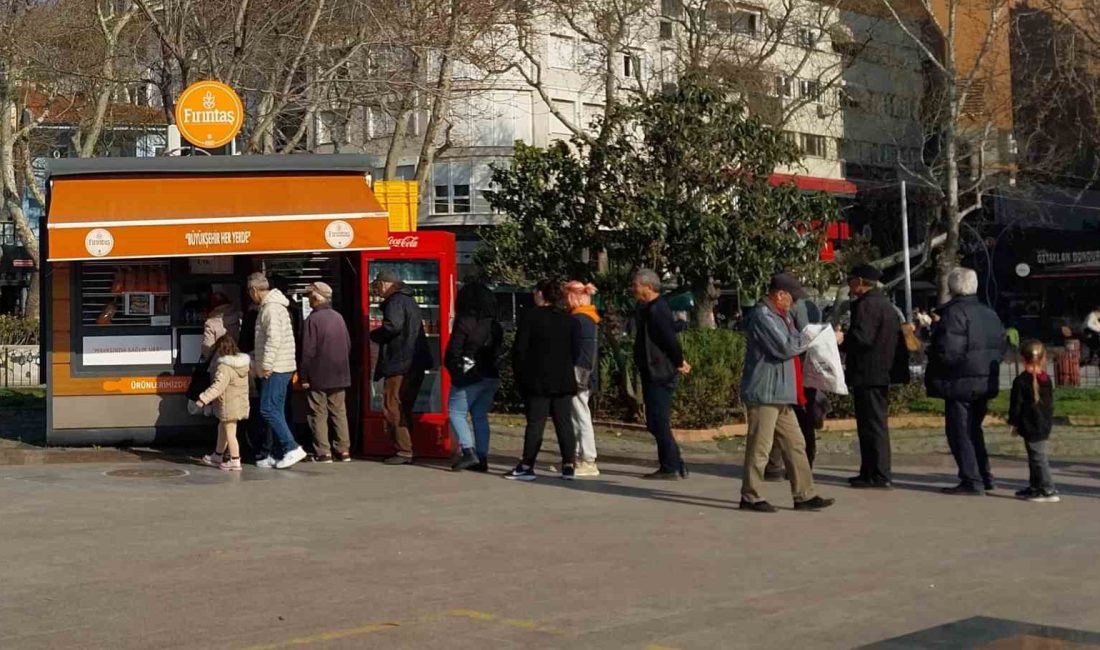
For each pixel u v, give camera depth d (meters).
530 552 8.57
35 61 25.14
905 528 9.68
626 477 12.41
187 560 8.16
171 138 16.62
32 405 19.80
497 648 6.09
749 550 8.73
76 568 7.87
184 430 13.83
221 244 12.52
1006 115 37.31
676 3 31.72
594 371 12.62
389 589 7.38
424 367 13.00
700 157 17.31
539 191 18.08
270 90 19.75
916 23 43.38
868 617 6.79
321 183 13.01
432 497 10.95
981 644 6.17
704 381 16.36
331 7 20.75
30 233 28.62
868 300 11.62
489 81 32.38
